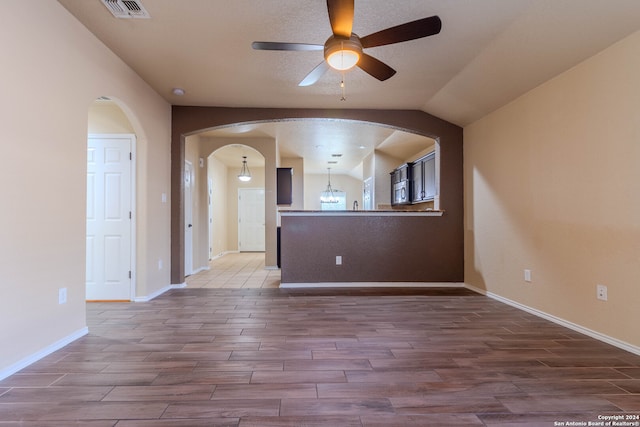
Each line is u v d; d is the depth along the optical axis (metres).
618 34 2.26
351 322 2.94
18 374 1.94
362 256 4.51
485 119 3.98
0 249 1.86
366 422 1.50
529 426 1.48
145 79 3.50
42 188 2.16
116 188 3.64
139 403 1.65
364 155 7.83
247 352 2.28
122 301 3.66
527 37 2.56
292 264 4.47
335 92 3.83
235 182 9.38
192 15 2.41
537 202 3.11
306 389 1.79
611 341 2.39
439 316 3.13
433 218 4.55
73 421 1.50
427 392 1.76
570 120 2.73
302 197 8.14
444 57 2.98
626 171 2.28
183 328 2.78
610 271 2.40
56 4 2.26
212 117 4.32
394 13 2.37
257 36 2.68
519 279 3.38
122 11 2.36
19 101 1.97
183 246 4.49
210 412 1.58
